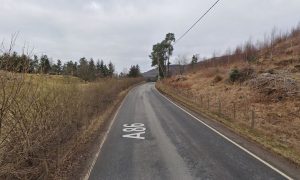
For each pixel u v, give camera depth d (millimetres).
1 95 5801
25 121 6797
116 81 41719
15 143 6156
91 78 27609
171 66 109500
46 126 7961
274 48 46719
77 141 12031
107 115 21672
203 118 20156
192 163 9789
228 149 11633
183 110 24688
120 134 14906
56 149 8812
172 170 9094
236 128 16000
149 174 8758
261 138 13453
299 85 25359
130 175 8688
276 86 26172
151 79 118875
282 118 19516
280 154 10773
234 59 56031
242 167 9336
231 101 27031
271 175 8594
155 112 23438
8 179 6250
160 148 11859
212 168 9250
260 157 10484
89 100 17750
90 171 9047
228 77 37125
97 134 14867
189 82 50281
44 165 7859
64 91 10680
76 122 12641
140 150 11586
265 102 24203
